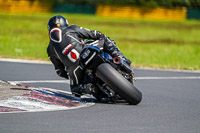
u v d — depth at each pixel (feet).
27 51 194.90
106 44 77.20
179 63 176.24
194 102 86.33
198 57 211.82
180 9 557.33
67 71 82.02
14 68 131.85
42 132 55.83
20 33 308.40
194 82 117.80
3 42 235.20
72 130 57.57
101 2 575.79
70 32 80.02
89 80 79.71
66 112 69.26
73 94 87.92
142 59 188.03
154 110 75.10
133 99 76.54
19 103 73.41
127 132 57.77
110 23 449.48
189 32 408.26
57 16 82.17
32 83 104.83
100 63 76.13
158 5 569.23
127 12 562.25
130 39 318.04
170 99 88.84
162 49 257.14
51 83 106.22
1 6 561.84
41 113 67.36
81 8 588.50
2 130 55.98
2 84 93.66
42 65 142.41
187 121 66.90
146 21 506.48
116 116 68.23
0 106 70.49
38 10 577.02
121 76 75.61
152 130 59.67
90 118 65.72
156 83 113.50
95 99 85.10
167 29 427.33
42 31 334.65
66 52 79.25
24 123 60.39
